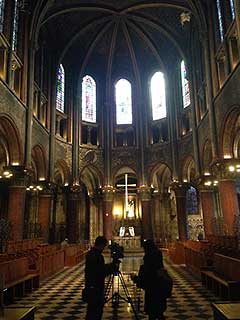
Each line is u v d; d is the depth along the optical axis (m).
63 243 23.38
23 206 19.97
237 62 17.08
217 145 20.83
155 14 28.73
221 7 20.28
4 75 18.66
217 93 20.66
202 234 33.03
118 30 31.20
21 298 9.78
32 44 22.81
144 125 32.47
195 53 27.03
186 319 7.10
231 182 19.64
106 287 10.50
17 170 19.84
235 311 4.08
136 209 35.31
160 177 34.56
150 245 5.96
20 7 21.98
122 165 31.75
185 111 29.44
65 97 31.16
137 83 33.34
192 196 35.31
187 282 12.30
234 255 11.73
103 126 32.75
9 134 19.53
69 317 7.48
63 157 29.20
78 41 31.27
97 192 34.25
